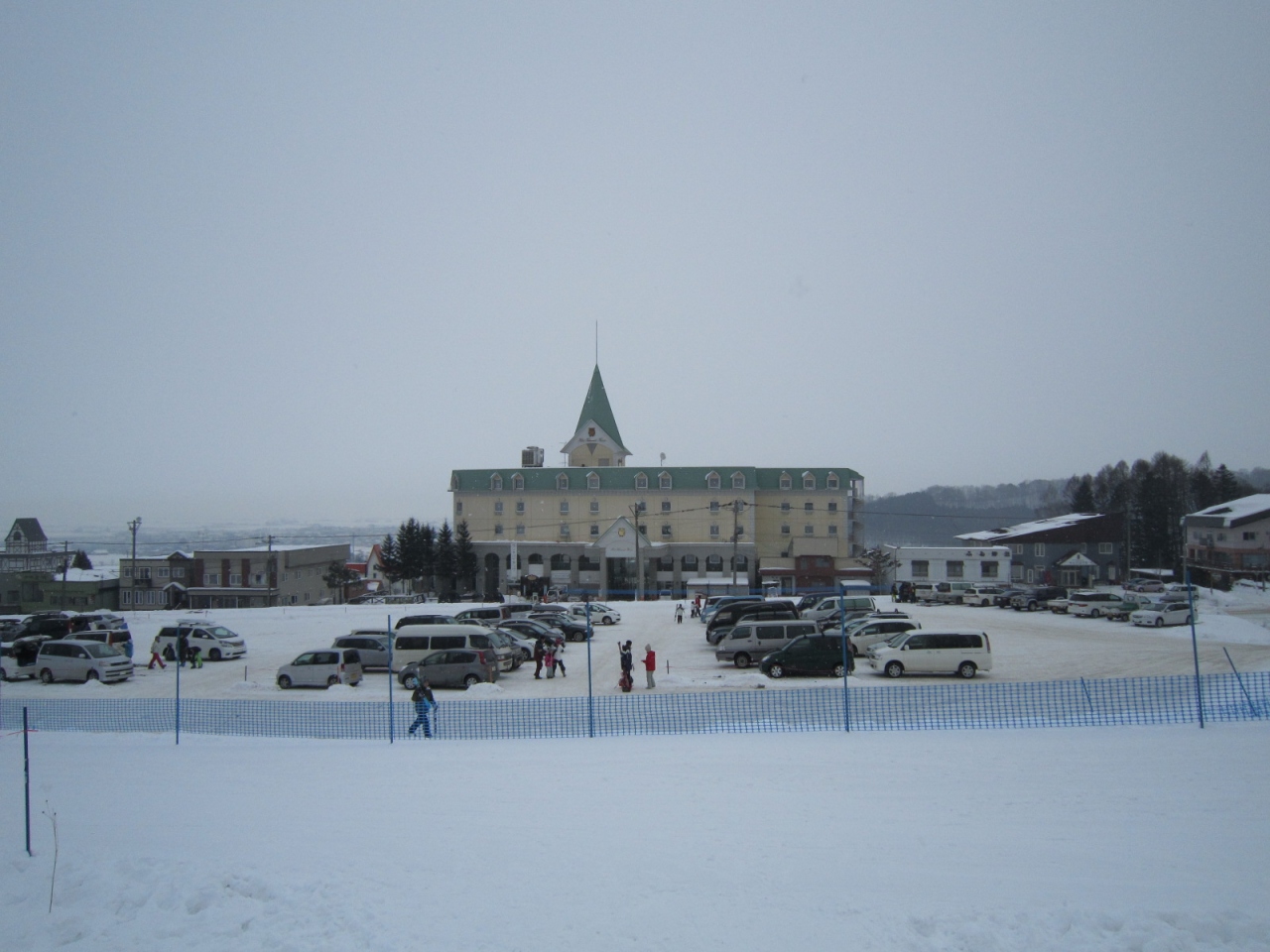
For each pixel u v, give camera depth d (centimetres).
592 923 1014
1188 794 1409
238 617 5738
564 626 4522
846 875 1130
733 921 1009
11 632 4606
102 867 1213
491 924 1020
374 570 11662
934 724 2039
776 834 1288
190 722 2409
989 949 930
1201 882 1074
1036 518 17700
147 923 1062
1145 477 10538
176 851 1280
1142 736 1830
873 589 7456
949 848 1211
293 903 1087
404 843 1293
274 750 2003
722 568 8919
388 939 988
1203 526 7906
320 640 4772
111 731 2312
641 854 1223
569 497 9338
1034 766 1605
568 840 1288
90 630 4428
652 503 9225
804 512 9181
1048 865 1140
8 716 2527
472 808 1456
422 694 2150
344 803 1505
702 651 4059
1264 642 3844
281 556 9119
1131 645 3769
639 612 6000
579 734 2073
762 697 2347
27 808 1303
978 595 5653
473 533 9488
